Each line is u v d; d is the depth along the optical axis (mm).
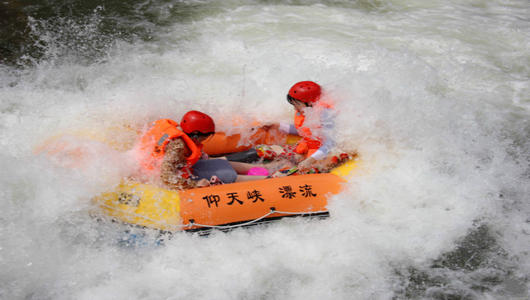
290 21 8055
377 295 3318
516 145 5051
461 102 5738
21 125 4527
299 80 5684
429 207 4043
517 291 3395
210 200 3604
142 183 3656
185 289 3291
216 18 8055
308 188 3834
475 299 3320
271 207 3717
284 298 3275
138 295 3230
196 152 3623
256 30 7648
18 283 3225
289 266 3488
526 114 5668
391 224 3859
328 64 6379
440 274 3504
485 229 3896
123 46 6930
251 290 3312
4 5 7824
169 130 3557
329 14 8453
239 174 4254
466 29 8062
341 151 4188
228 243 3619
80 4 8117
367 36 7609
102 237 3549
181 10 8281
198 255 3521
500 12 8969
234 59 6625
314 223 3816
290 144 4672
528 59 7102
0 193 3477
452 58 7004
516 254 3693
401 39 7547
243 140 4570
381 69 5363
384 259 3586
